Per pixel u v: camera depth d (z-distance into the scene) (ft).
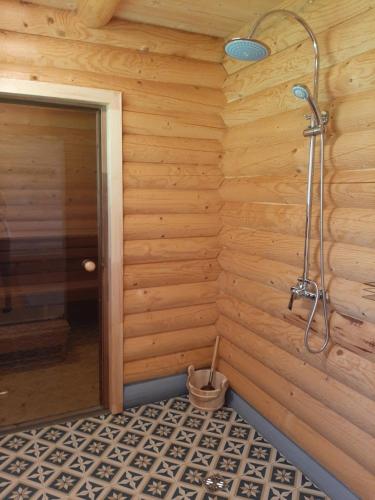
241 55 6.30
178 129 9.36
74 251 9.32
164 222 9.46
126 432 8.82
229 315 9.95
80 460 7.91
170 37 8.76
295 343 7.72
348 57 6.42
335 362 6.81
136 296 9.46
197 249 9.92
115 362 9.37
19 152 8.50
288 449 8.06
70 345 10.45
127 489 7.21
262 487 7.33
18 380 10.40
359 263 6.26
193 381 10.26
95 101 8.32
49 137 8.63
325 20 6.69
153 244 9.42
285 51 7.70
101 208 9.12
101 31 8.13
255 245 8.81
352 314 6.52
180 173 9.50
